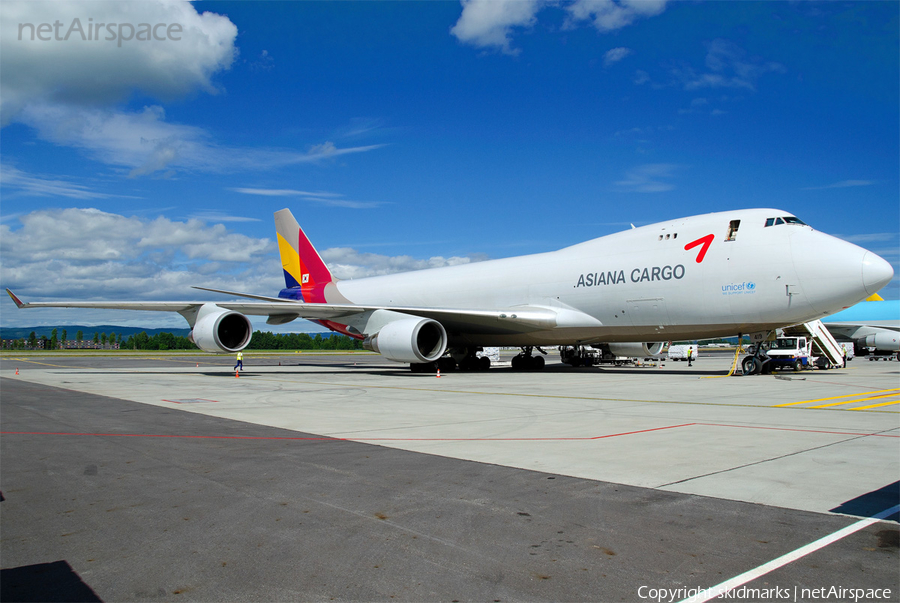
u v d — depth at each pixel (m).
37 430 9.66
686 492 5.65
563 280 24.12
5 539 4.52
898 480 6.05
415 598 3.51
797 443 8.13
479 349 30.66
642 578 3.75
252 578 3.80
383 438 8.77
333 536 4.55
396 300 30.88
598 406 12.77
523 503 5.34
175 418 11.09
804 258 18.33
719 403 13.22
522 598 3.50
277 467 6.85
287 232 36.47
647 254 21.80
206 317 24.39
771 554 4.10
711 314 20.16
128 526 4.81
